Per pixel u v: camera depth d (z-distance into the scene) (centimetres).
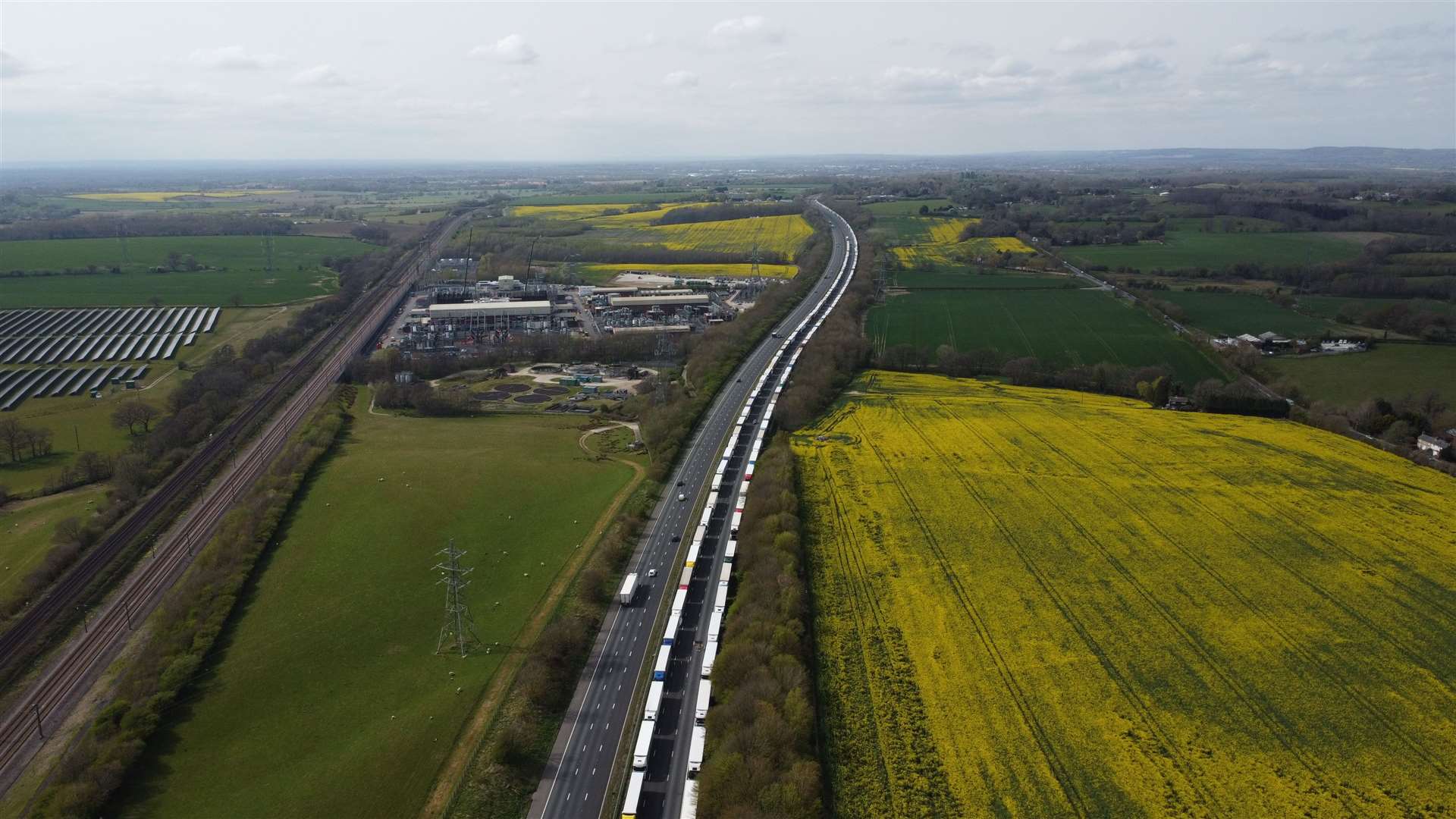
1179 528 15362
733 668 11062
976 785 9450
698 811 9119
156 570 14800
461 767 10181
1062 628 12369
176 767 10200
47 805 9312
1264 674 11338
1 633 12762
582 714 11131
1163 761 9806
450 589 12975
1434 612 12750
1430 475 17625
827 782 9475
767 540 14288
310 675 11888
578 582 14112
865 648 11888
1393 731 10306
